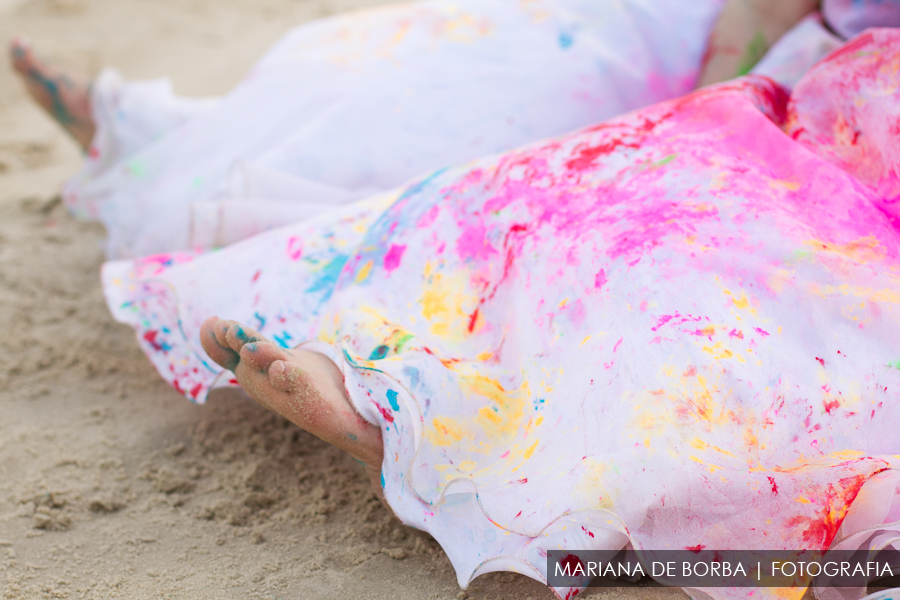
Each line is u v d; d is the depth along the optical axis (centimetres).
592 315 143
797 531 123
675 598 139
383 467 144
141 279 195
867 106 160
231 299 185
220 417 206
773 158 160
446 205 172
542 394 143
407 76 241
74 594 147
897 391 136
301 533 164
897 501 127
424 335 162
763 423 130
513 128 234
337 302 172
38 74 288
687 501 123
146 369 229
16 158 368
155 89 291
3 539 162
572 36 242
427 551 157
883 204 154
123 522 168
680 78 242
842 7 210
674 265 140
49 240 297
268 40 495
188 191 240
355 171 228
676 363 132
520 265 156
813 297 138
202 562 156
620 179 158
